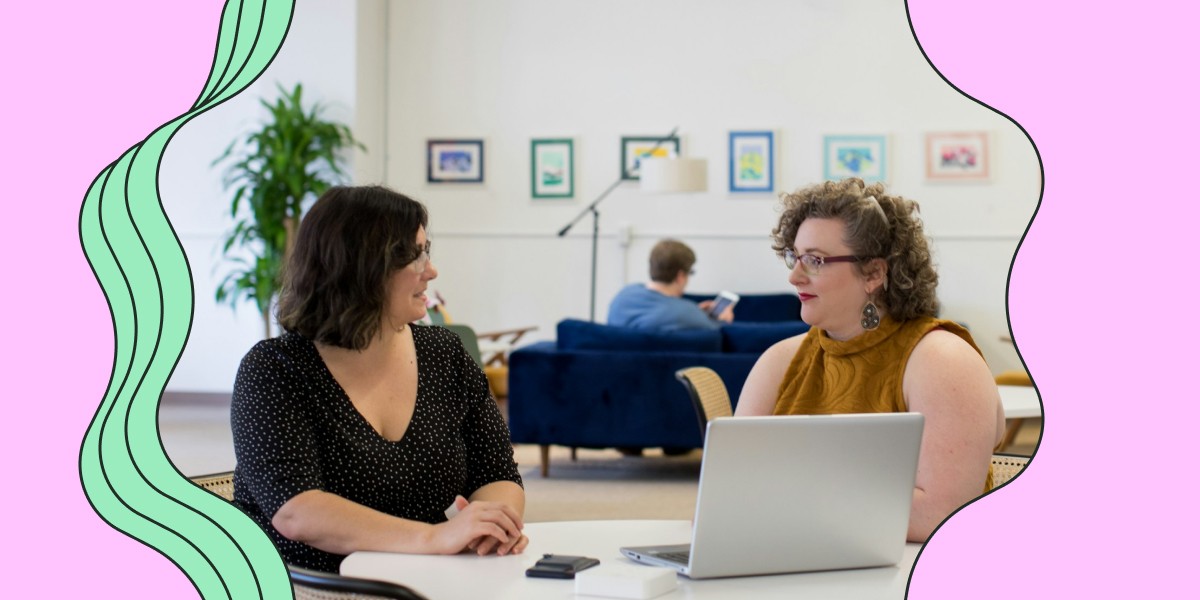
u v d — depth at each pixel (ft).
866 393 6.79
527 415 18.39
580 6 27.45
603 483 18.07
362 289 6.42
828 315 6.86
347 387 6.57
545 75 27.61
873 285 6.80
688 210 27.45
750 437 5.36
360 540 6.13
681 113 27.32
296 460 6.31
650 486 17.81
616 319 20.13
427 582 5.54
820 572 5.74
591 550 6.20
